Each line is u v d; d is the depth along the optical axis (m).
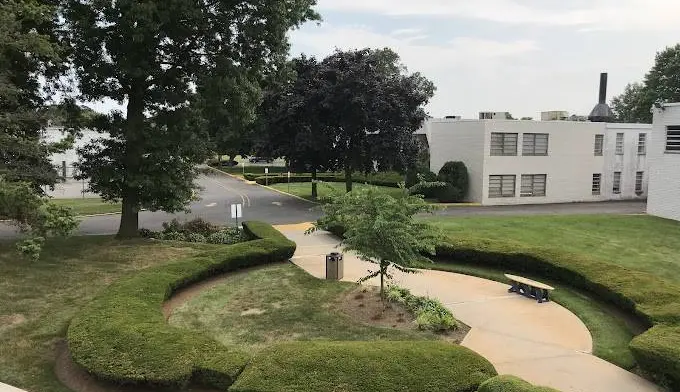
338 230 19.19
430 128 36.22
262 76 17.56
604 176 35.09
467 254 14.77
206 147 16.91
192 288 12.52
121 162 16.22
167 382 7.20
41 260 13.74
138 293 10.52
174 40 15.55
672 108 24.48
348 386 6.76
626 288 10.97
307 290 12.41
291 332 9.70
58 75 15.90
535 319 10.55
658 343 7.98
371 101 28.95
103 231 20.44
